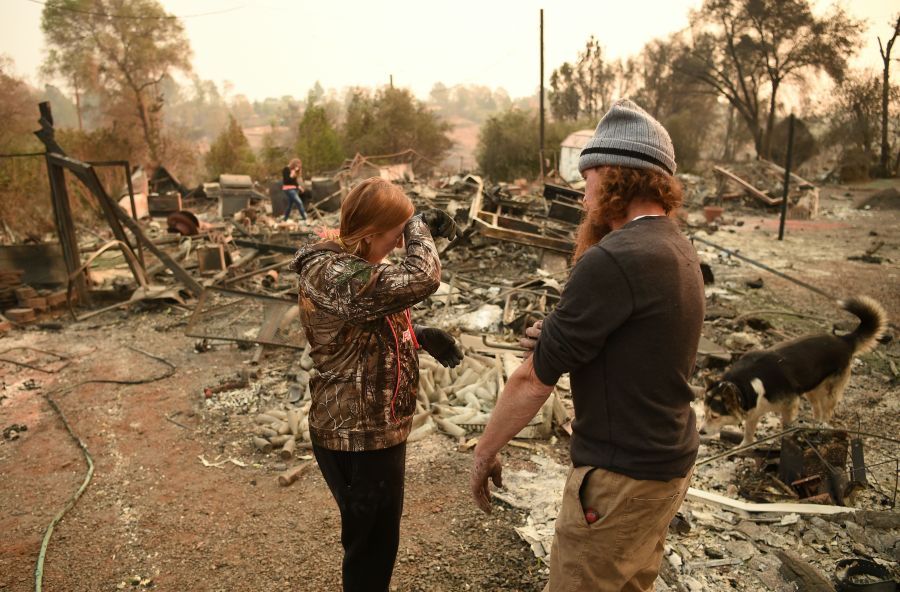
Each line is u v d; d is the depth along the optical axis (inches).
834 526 133.3
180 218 523.8
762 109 1824.6
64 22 1520.7
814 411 184.9
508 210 462.9
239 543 134.6
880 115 1421.0
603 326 61.7
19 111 1056.8
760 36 1592.0
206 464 170.6
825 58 1496.1
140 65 1549.0
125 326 303.9
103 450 180.1
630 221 67.0
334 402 83.3
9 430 192.1
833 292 361.7
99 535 139.2
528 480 155.6
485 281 346.0
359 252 82.0
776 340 268.4
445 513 141.9
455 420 182.9
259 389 219.9
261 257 402.3
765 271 423.5
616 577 68.7
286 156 1432.1
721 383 162.9
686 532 131.7
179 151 1596.9
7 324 297.4
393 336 84.0
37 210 561.3
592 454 67.3
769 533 131.8
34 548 134.8
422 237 80.0
